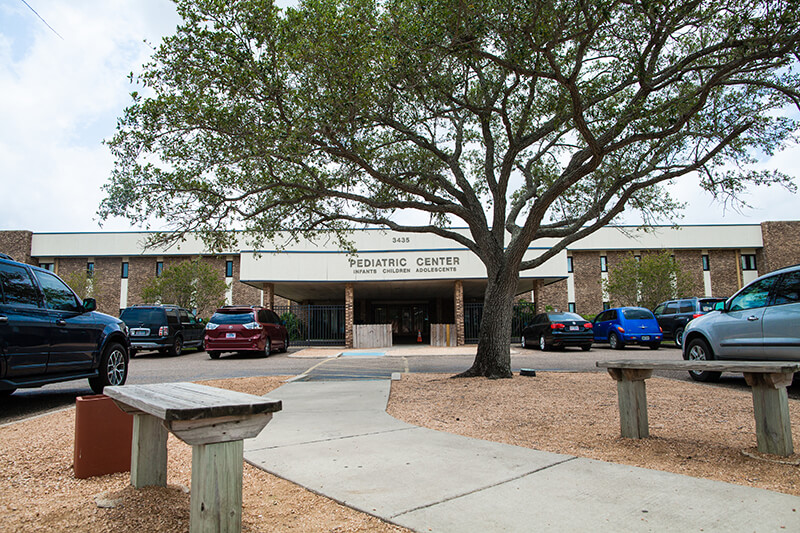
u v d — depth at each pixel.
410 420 5.83
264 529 2.75
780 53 6.71
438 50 7.87
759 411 4.19
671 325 19.17
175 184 8.16
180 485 3.46
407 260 21.38
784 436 4.05
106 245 31.64
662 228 31.69
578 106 6.93
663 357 14.14
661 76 8.66
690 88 9.10
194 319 19.61
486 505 3.03
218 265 31.39
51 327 6.72
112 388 3.17
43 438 4.86
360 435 4.99
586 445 4.55
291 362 14.77
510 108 11.05
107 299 31.53
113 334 8.15
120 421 3.85
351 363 14.22
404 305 32.69
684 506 2.97
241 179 8.78
